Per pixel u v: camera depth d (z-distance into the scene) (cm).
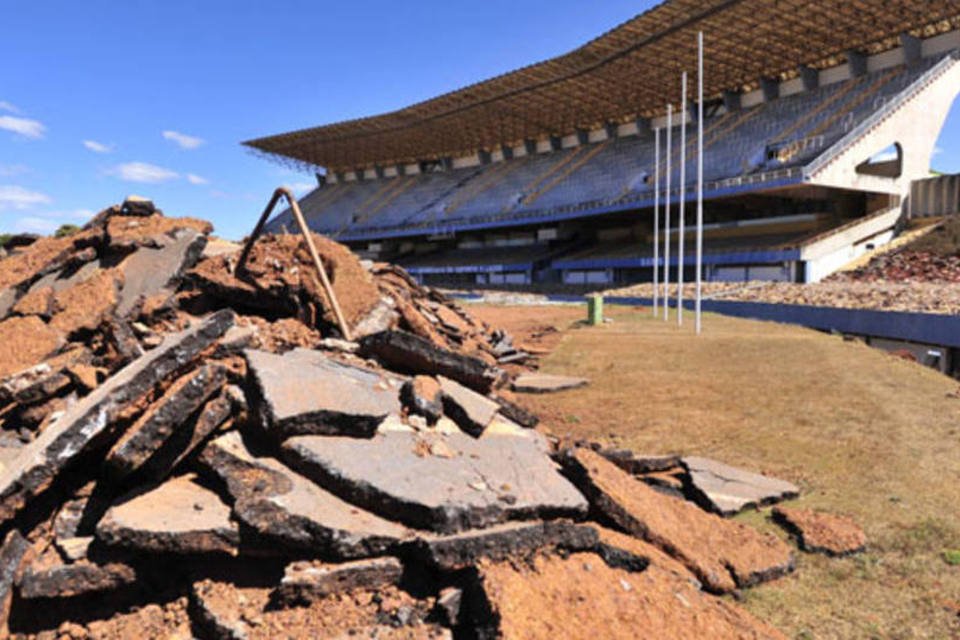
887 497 702
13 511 443
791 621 475
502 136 7994
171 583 434
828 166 4269
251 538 421
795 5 4222
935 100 4678
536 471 549
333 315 859
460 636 391
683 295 4375
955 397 1186
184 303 859
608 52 5341
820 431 970
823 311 2973
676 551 521
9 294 942
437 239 8588
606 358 1745
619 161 6688
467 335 1427
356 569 407
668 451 886
